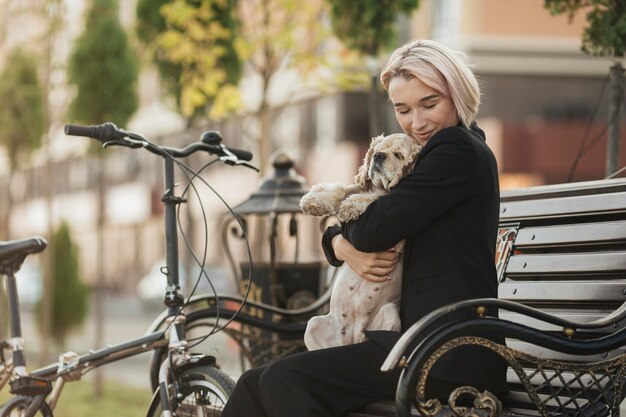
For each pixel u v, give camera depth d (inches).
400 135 145.0
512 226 177.3
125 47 498.3
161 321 177.6
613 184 164.1
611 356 146.7
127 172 1740.9
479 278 137.7
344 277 154.3
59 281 597.6
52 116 591.5
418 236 141.8
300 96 1182.3
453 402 130.1
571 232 166.6
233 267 263.0
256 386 143.3
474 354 136.9
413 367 125.9
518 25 976.9
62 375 175.8
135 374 572.1
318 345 154.1
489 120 970.7
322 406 139.2
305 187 260.8
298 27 392.8
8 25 524.4
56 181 1968.5
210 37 397.4
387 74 146.9
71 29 505.0
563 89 989.2
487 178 139.9
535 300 167.3
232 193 1389.0
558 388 151.3
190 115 434.9
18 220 1749.5
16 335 190.9
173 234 165.5
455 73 141.9
